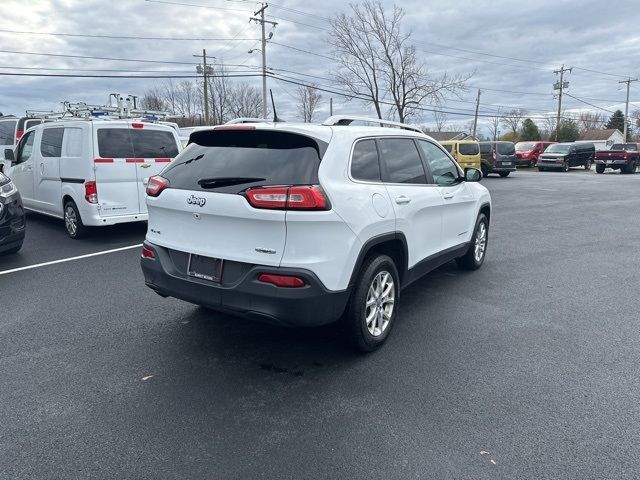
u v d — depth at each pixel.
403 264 4.43
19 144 9.94
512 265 6.97
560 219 11.43
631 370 3.79
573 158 32.72
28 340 4.27
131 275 6.27
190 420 3.09
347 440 2.89
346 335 3.91
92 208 7.88
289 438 2.91
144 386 3.50
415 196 4.50
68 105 11.38
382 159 4.23
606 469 2.65
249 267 3.43
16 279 6.10
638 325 4.71
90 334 4.40
